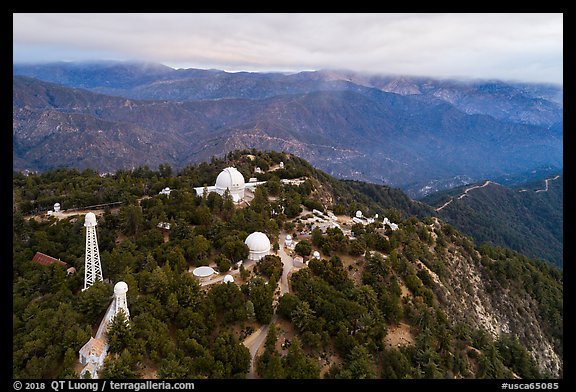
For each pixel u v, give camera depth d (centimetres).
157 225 17075
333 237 16412
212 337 11056
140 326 10194
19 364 8906
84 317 10656
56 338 9638
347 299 12606
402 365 10638
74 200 19225
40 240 15238
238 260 15062
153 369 9644
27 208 18850
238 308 11675
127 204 18988
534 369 13325
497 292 19138
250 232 16875
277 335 11488
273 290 12838
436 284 15888
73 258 14500
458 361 11794
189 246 14988
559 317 18662
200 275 13650
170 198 19462
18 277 12938
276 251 16275
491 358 12388
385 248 16812
